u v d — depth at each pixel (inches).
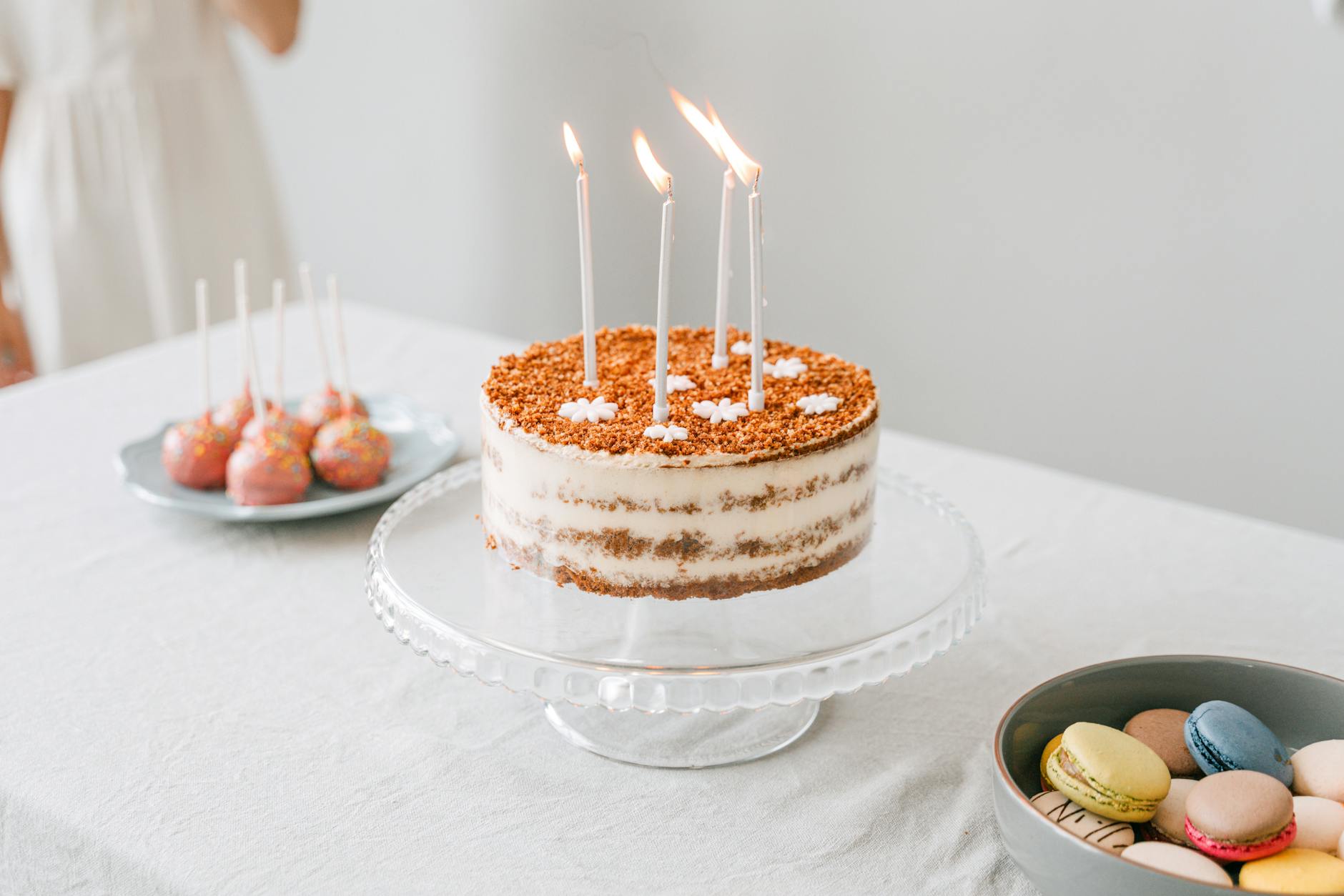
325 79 95.6
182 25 68.8
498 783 32.6
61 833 31.6
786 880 30.4
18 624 37.0
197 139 70.7
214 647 36.4
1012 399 78.2
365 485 42.3
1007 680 35.4
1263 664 31.6
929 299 78.1
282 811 31.8
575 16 81.9
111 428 46.4
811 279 81.1
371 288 101.3
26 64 66.6
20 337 70.6
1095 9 67.0
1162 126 67.7
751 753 33.3
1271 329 68.9
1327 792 29.8
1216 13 64.2
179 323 71.5
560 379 37.0
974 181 73.9
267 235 76.2
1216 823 28.6
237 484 40.8
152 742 33.5
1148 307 71.9
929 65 72.4
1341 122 63.1
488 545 36.3
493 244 93.2
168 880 30.4
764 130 78.5
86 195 68.1
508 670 31.9
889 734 34.0
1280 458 71.3
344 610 37.8
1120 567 39.3
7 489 42.7
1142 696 31.9
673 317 85.7
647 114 81.7
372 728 34.0
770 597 34.3
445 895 30.1
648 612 33.7
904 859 30.9
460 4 86.5
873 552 36.3
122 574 39.0
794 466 33.5
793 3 74.5
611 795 32.3
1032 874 28.9
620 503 33.3
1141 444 75.3
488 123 89.1
